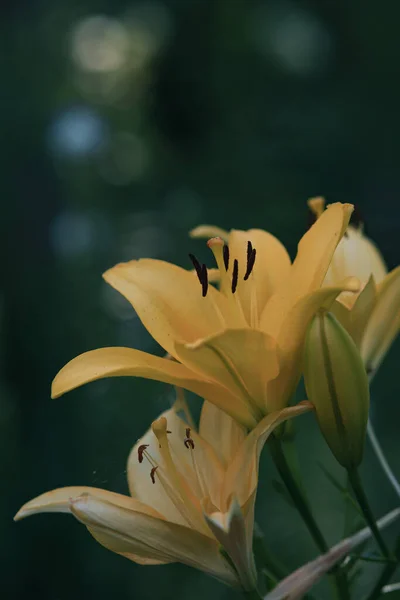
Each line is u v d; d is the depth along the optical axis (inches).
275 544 82.0
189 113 208.7
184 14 214.7
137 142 210.2
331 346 41.1
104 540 41.9
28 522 91.6
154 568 88.9
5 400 101.9
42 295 113.8
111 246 154.0
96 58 225.5
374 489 90.4
